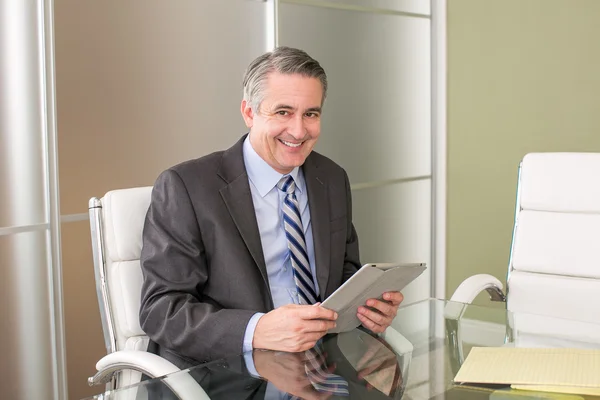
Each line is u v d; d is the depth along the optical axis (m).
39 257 2.33
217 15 2.85
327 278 2.00
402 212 3.90
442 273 4.15
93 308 2.51
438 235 4.14
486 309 1.85
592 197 2.24
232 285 1.87
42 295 2.34
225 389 1.31
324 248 2.02
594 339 1.58
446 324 1.70
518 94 3.94
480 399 1.25
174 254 1.83
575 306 2.18
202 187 1.90
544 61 3.87
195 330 1.67
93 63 2.44
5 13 2.18
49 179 2.33
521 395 1.26
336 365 1.44
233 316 1.66
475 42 3.99
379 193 3.72
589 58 3.77
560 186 2.29
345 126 3.48
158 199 1.89
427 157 4.07
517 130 3.96
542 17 3.84
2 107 2.19
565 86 3.84
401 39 3.82
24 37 2.23
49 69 2.30
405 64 3.86
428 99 4.05
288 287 2.00
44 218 2.33
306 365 1.44
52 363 2.38
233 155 1.99
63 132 2.36
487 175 4.04
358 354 1.50
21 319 2.29
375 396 1.27
